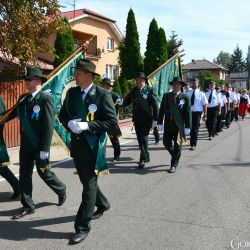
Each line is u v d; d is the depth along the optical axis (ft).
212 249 14.35
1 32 36.60
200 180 24.38
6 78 41.04
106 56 117.50
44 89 26.02
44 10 38.60
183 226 16.62
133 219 17.49
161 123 27.25
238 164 29.25
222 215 17.92
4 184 23.81
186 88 37.47
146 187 22.80
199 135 48.44
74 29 102.37
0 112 20.30
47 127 17.28
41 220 17.56
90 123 14.89
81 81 15.35
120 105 29.12
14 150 36.78
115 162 30.48
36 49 39.11
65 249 14.53
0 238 15.57
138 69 96.89
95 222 17.15
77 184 23.75
